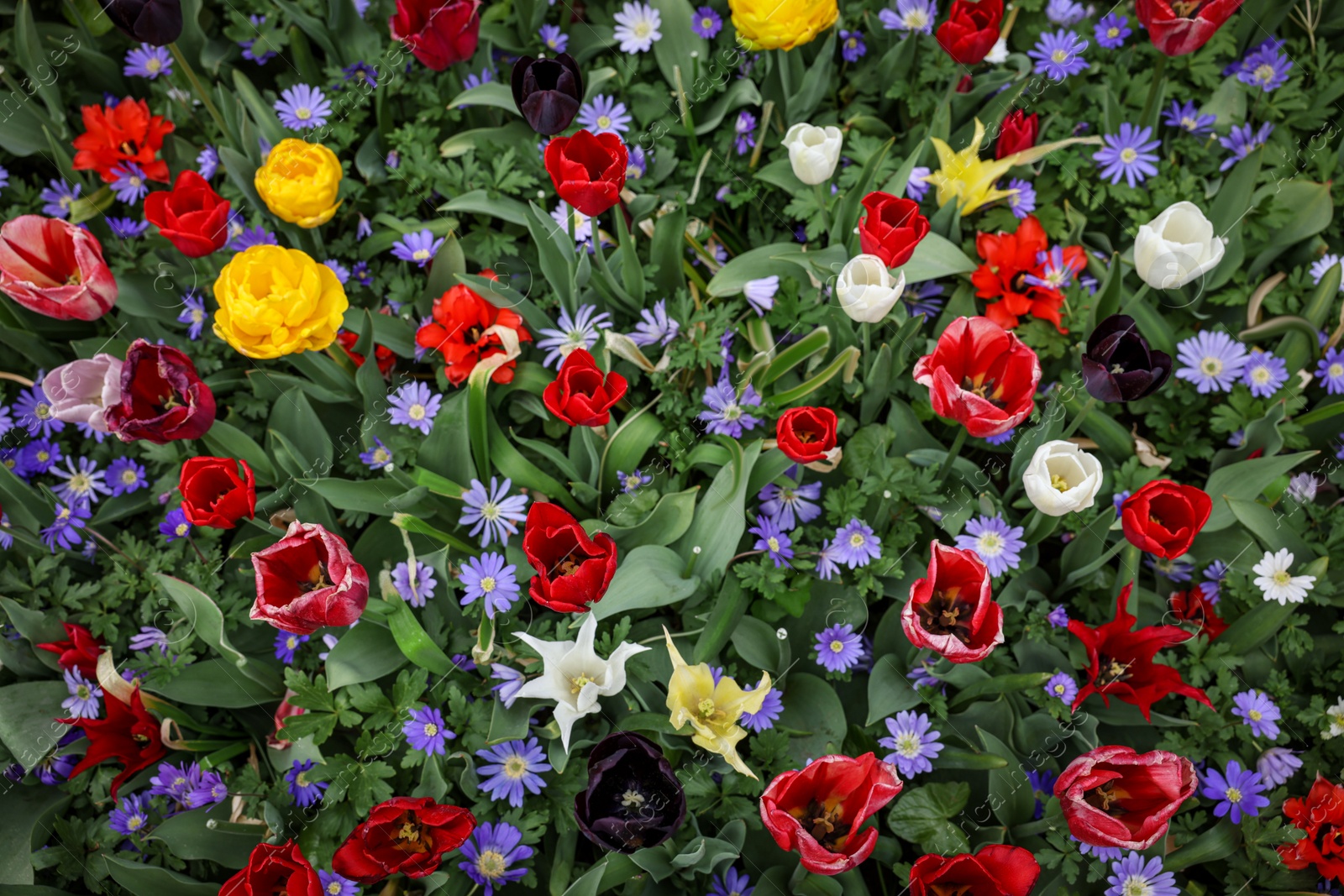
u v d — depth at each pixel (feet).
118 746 8.88
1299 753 9.02
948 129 10.60
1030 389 7.67
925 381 7.79
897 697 8.79
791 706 9.08
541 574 7.67
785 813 6.82
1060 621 8.93
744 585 8.87
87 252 8.79
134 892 8.46
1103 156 10.57
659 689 8.96
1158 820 7.06
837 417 9.84
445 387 10.09
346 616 7.64
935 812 8.57
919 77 11.21
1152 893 8.21
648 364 9.60
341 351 9.82
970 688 8.66
